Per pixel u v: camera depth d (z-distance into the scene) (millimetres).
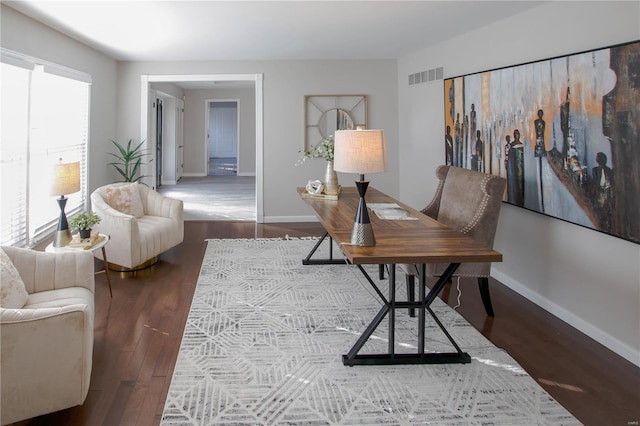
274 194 6215
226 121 15125
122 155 5605
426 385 2201
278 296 3410
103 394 2102
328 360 2443
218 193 9000
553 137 3016
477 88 4062
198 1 3291
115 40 4539
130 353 2506
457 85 4453
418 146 5594
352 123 6125
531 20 3340
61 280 2426
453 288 3652
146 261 4035
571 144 2840
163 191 9203
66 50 4281
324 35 4449
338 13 3627
